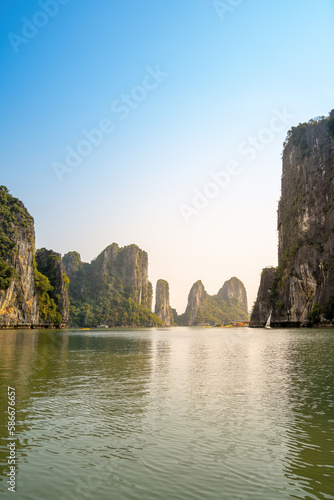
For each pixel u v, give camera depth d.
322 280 99.44
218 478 8.27
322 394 16.19
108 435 10.92
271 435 10.89
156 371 23.66
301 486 7.93
